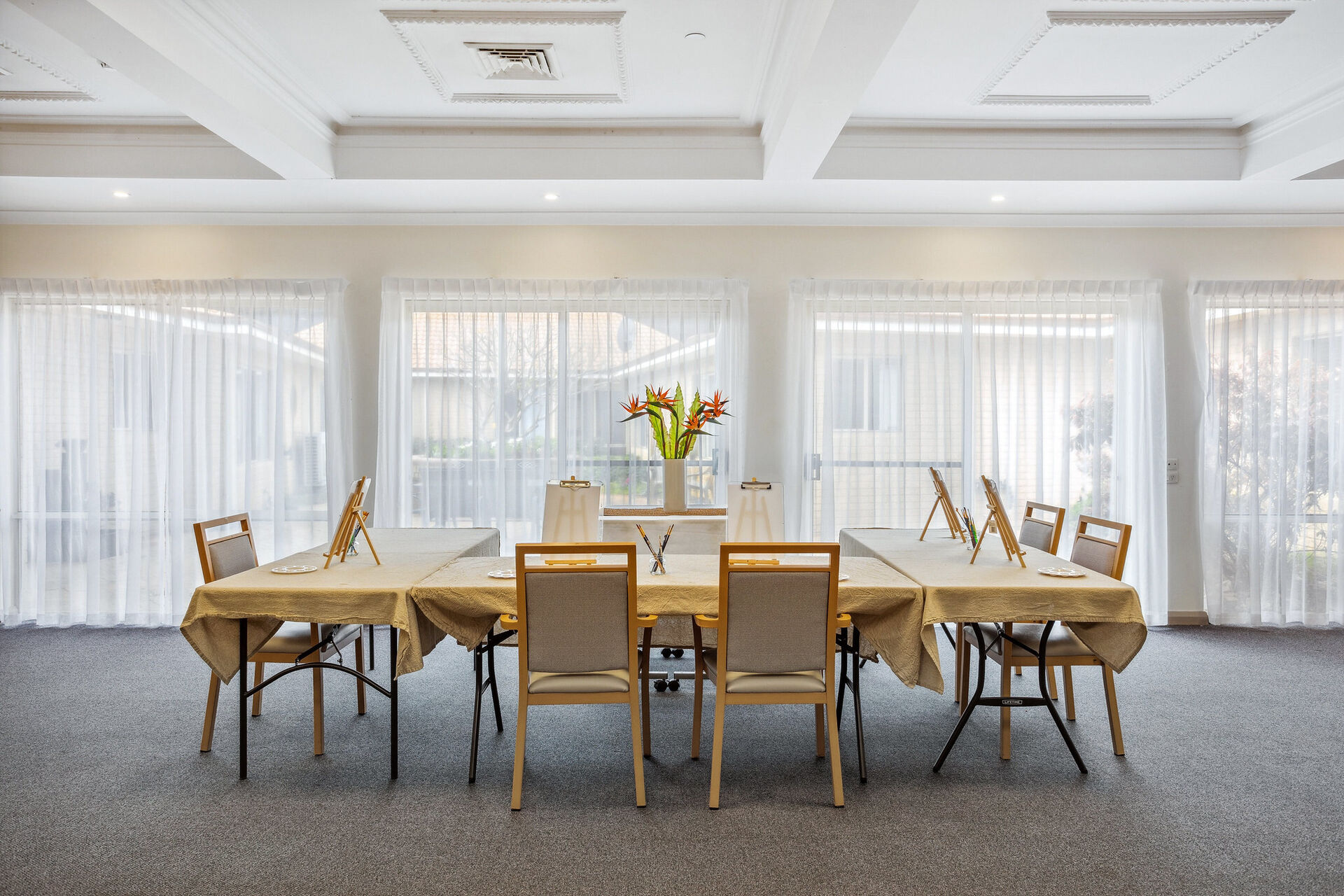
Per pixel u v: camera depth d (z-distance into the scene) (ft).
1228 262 18.33
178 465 17.99
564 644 9.03
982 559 11.94
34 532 17.84
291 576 10.47
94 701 12.78
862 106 14.52
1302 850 8.34
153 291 17.99
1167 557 18.16
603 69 13.07
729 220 18.25
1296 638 16.89
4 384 17.88
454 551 12.64
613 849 8.32
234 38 11.64
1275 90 13.61
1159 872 7.94
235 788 9.70
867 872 7.91
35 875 7.81
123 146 15.62
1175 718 12.16
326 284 18.04
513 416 18.22
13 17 10.94
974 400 18.30
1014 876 7.87
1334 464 18.02
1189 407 18.33
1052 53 12.34
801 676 9.37
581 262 18.44
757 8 11.09
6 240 18.19
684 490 15.65
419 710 12.41
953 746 10.68
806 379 18.26
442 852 8.26
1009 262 18.47
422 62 12.72
